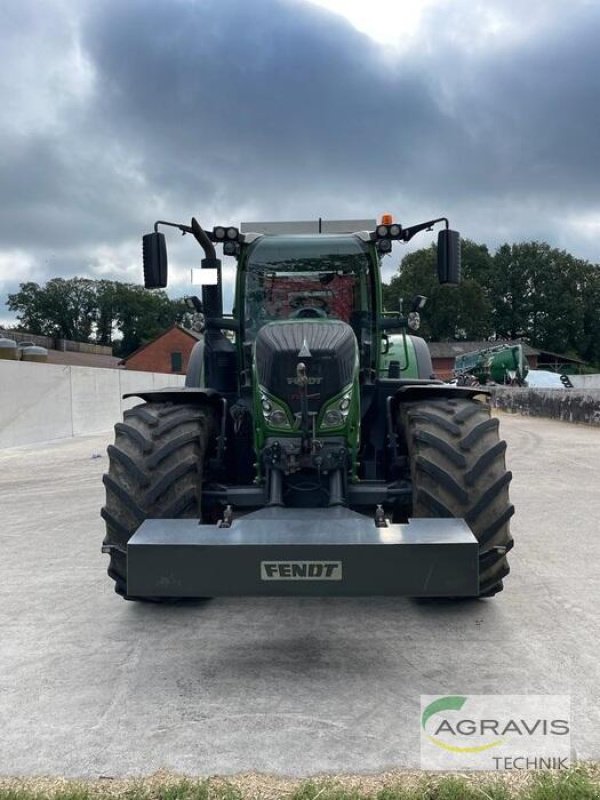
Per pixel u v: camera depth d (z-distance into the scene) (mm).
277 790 2457
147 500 3752
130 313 96688
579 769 2562
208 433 4250
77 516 7137
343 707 3039
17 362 14250
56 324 95188
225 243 5062
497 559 3771
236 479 4738
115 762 2654
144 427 4016
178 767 2609
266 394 4000
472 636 3803
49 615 4234
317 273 5121
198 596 3148
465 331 78000
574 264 89062
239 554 3117
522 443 13039
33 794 2441
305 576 3109
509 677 3295
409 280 76188
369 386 4914
